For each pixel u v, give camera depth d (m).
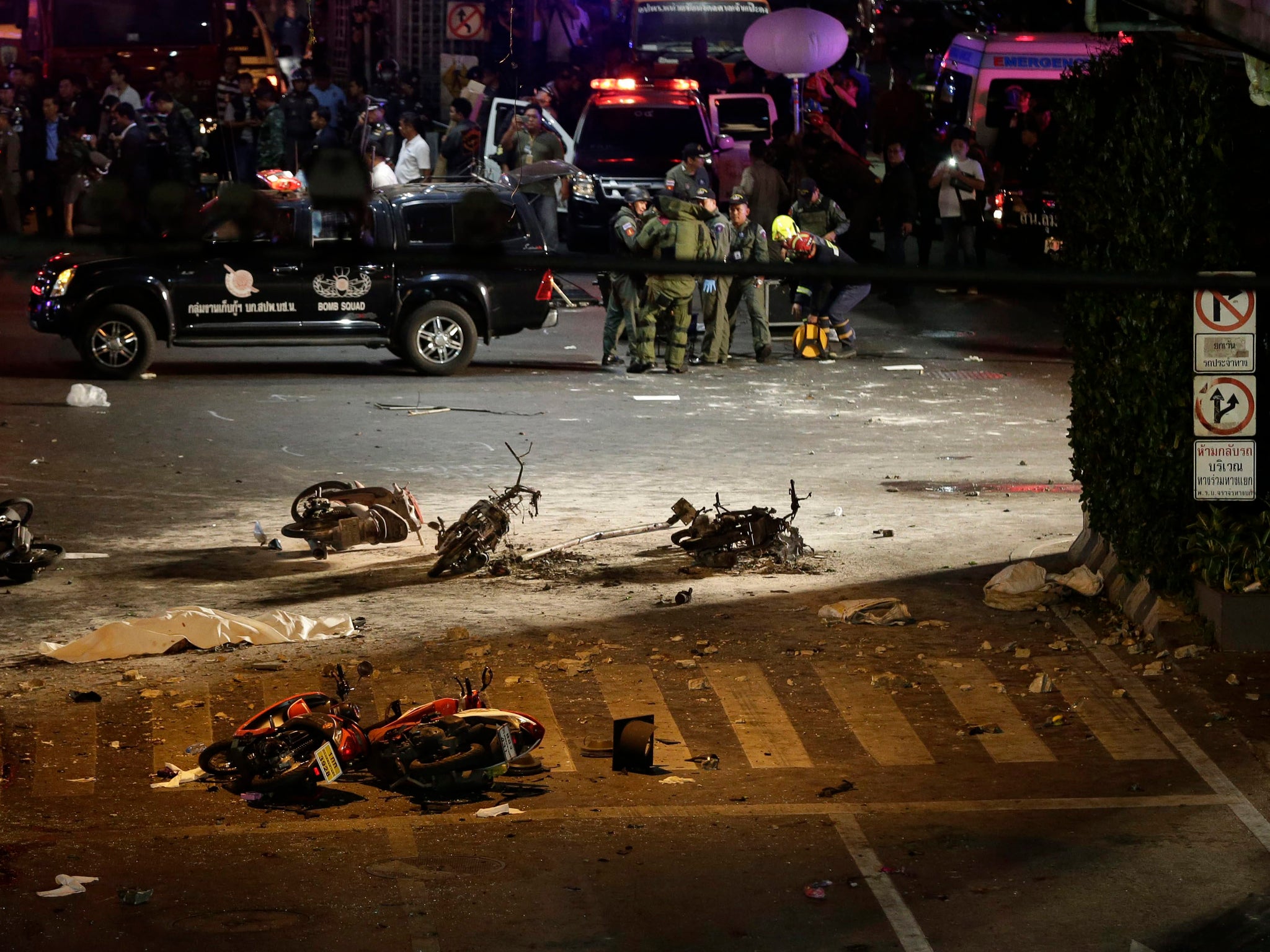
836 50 64.44
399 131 65.50
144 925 13.25
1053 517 28.97
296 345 43.47
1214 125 19.97
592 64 83.31
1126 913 13.52
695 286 46.66
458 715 16.94
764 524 25.72
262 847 15.05
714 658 21.05
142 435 36.28
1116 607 22.91
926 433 37.72
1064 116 24.00
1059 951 12.77
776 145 62.75
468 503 29.94
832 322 48.16
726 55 82.38
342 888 14.07
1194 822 15.70
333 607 23.48
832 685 20.02
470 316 44.56
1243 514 21.28
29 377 43.25
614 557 26.23
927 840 15.25
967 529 28.06
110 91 67.88
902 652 21.23
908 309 57.56
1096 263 23.20
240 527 28.36
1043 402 41.97
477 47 80.25
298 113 62.62
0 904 13.66
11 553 24.59
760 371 46.41
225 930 13.17
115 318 42.75
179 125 59.72
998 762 17.53
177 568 25.62
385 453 34.62
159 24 75.38
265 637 21.73
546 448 35.34
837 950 12.80
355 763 17.28
